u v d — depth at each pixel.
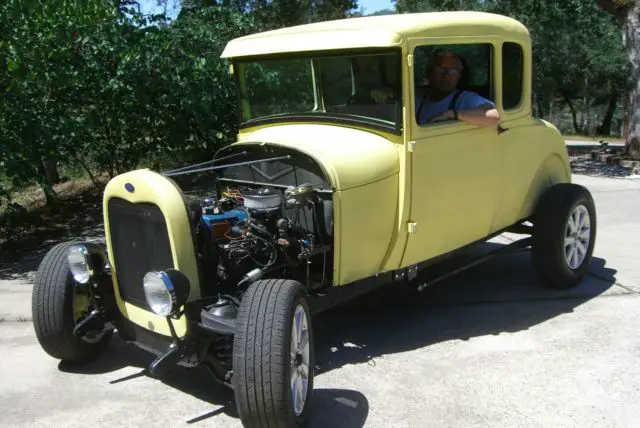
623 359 4.35
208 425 3.68
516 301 5.43
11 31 6.79
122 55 8.63
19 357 4.61
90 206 9.54
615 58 28.88
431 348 4.59
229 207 4.32
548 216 5.37
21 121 7.25
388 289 5.78
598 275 6.00
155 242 3.75
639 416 3.69
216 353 3.72
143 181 3.69
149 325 3.88
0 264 6.88
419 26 4.26
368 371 4.27
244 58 4.96
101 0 7.65
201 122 9.20
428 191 4.44
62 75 7.65
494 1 14.50
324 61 4.57
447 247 4.82
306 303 3.59
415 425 3.63
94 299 4.09
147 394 4.05
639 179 10.97
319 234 4.09
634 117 13.02
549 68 25.38
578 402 3.83
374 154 4.22
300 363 3.55
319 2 18.78
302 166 4.16
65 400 3.99
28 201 10.15
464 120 4.58
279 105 4.93
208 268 3.94
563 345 4.57
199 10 11.02
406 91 4.20
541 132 5.47
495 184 5.00
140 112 9.23
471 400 3.88
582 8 14.72
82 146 8.80
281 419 3.29
